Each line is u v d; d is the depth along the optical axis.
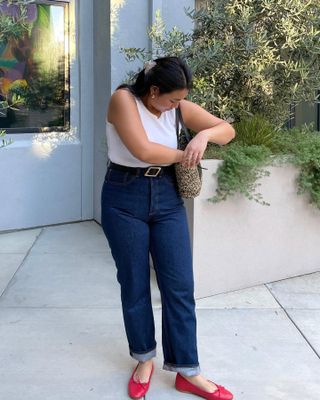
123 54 5.50
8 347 3.41
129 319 2.92
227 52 4.55
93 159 6.12
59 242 5.49
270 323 3.77
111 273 4.70
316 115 6.64
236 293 4.24
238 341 3.52
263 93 4.78
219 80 4.73
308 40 4.57
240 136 4.41
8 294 4.23
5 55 5.49
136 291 2.88
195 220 3.96
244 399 2.91
